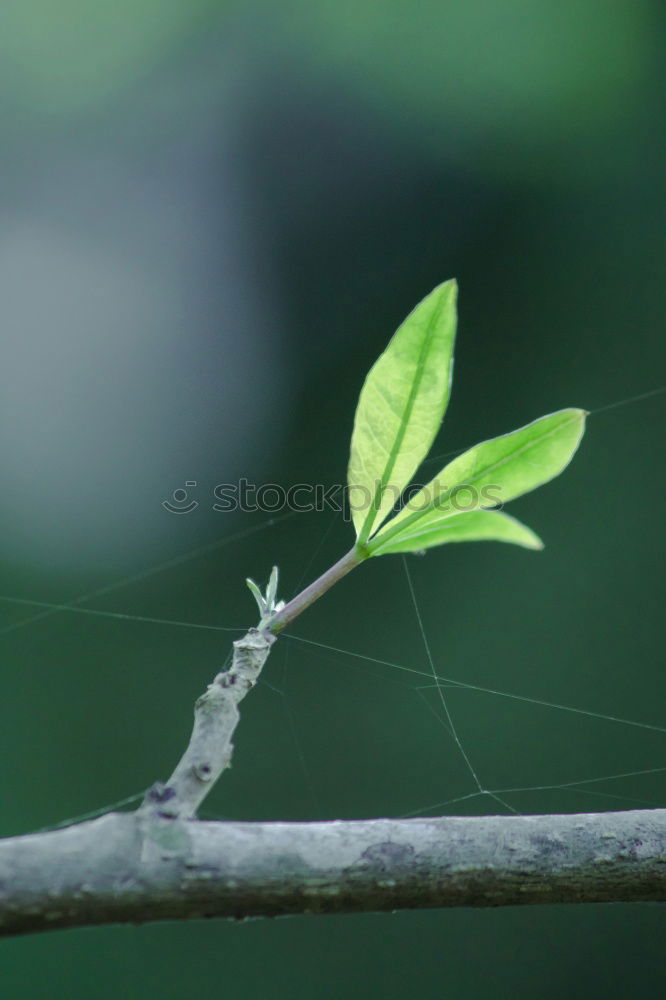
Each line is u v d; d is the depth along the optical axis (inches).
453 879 20.0
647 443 40.8
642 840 20.3
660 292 42.0
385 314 43.5
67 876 19.6
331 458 41.9
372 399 20.9
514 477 20.9
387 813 36.9
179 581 40.6
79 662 39.0
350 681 39.0
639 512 39.9
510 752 37.2
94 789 37.2
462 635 39.2
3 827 35.8
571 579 39.5
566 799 36.3
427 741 37.7
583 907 36.2
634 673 37.7
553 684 38.1
